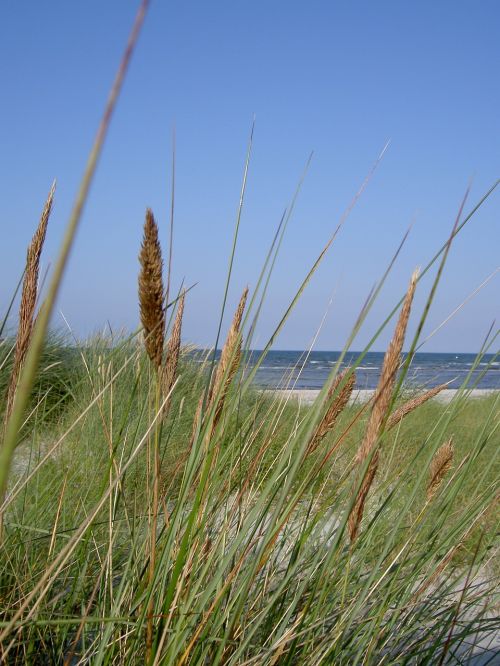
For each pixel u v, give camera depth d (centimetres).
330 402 145
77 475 318
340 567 201
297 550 176
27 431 305
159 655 143
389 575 204
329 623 205
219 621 155
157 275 128
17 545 231
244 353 161
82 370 685
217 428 155
